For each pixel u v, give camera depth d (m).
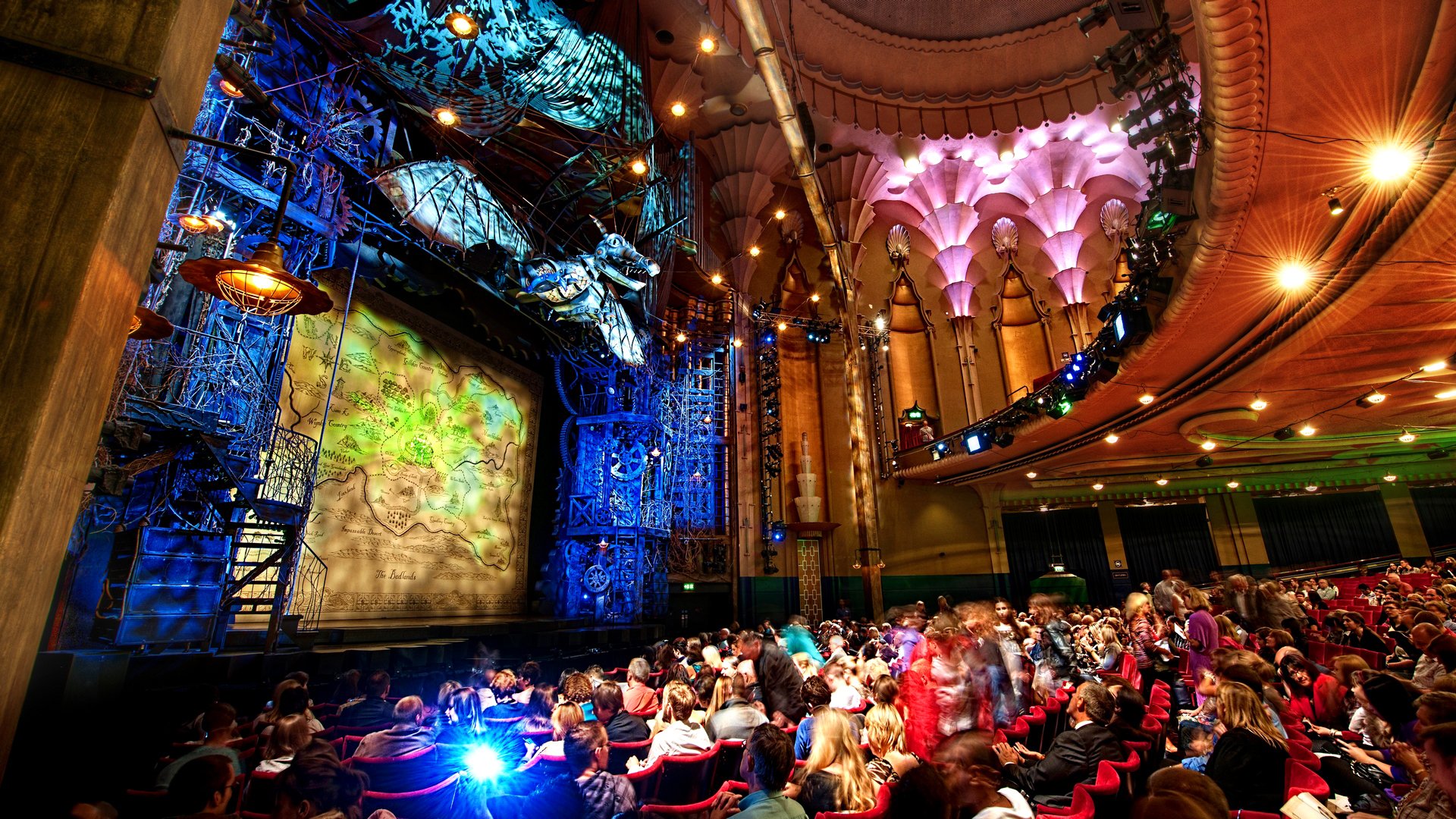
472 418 13.62
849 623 17.77
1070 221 24.84
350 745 5.03
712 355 22.11
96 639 6.06
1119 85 8.38
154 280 5.61
